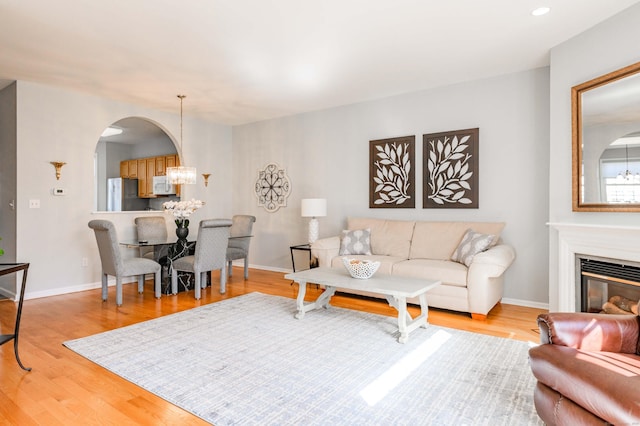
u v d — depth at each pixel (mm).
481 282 3625
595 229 2891
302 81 4508
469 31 3217
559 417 1710
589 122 3102
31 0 2699
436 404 2104
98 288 5133
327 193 5805
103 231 4129
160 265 4555
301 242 6113
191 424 1934
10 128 4562
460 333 3281
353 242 4875
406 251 4688
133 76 4316
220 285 5031
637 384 1470
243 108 5777
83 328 3418
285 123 6277
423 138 4852
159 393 2240
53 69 4094
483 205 4453
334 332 3295
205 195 6590
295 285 5285
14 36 3289
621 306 2828
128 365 2625
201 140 6512
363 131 5414
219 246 4645
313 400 2150
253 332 3291
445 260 4340
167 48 3547
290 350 2885
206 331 3318
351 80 4496
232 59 3818
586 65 3182
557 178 3467
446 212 4727
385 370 2537
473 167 4484
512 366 2602
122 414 2029
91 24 3070
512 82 4254
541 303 4113
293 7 2812
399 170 5062
